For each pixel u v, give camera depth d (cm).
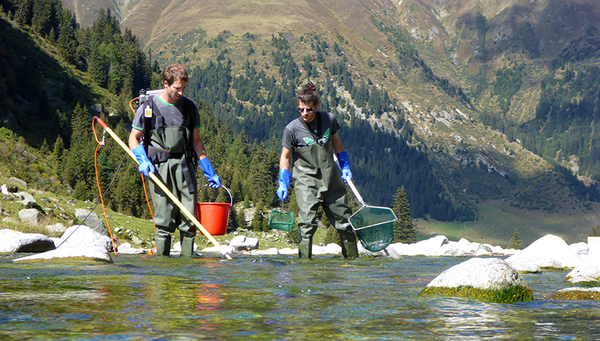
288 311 245
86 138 9450
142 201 7394
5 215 2297
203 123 14300
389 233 656
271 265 536
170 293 296
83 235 1052
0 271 405
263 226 8569
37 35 12700
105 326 200
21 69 10725
